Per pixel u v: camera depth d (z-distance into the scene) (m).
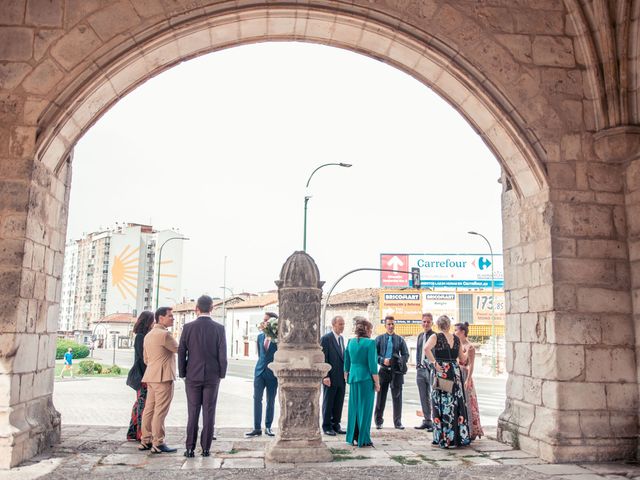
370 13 7.40
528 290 7.54
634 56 7.23
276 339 7.86
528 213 7.66
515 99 7.41
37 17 6.78
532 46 7.57
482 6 7.59
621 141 7.14
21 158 6.38
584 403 6.74
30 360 6.36
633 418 6.78
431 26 7.46
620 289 7.11
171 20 7.02
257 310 61.69
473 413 7.82
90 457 6.26
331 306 48.47
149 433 6.73
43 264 6.75
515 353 7.77
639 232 7.09
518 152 7.44
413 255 45.03
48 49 6.72
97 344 100.69
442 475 5.71
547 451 6.55
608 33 7.31
